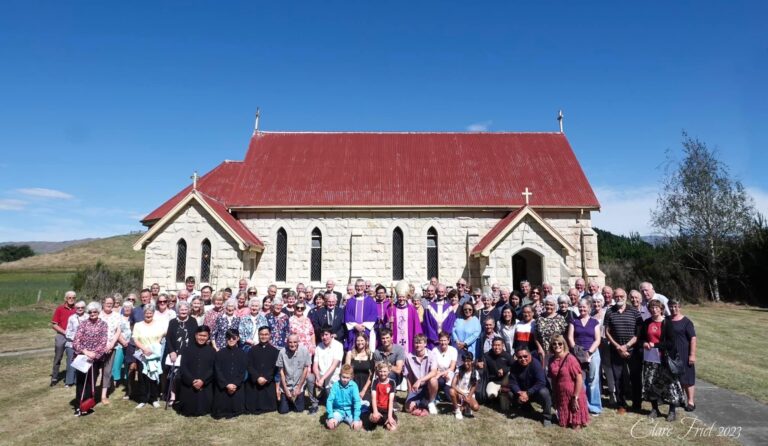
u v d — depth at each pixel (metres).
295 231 23.03
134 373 12.14
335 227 23.11
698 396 11.67
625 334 10.83
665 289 38.03
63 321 13.59
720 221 37.19
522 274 24.30
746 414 10.39
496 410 10.91
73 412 10.89
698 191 38.19
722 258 37.19
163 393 11.95
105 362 11.75
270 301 12.55
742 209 37.00
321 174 24.69
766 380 13.05
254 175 24.47
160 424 10.07
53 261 91.25
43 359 16.75
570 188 24.00
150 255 20.08
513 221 20.02
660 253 41.12
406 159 26.06
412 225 23.12
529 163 25.83
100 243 105.56
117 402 11.80
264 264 22.70
